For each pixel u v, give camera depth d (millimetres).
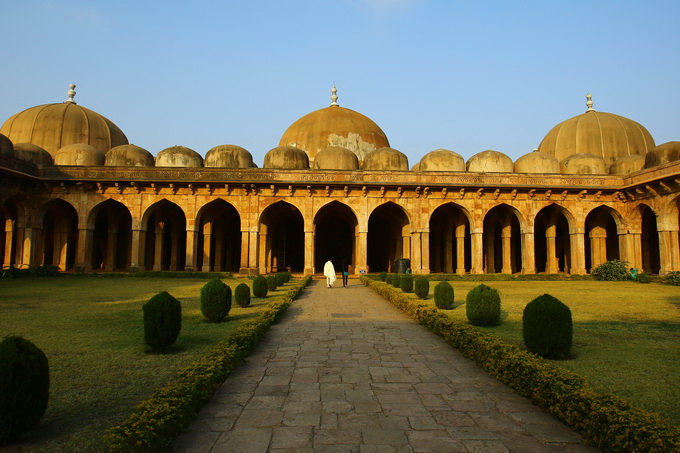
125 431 2646
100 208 19531
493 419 3389
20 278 16250
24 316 7652
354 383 4230
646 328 6949
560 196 19969
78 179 18391
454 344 5652
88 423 3256
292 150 21328
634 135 25719
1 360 2953
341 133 25312
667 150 19234
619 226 20312
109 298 10305
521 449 2891
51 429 3154
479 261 19484
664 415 3432
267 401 3727
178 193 19000
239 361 4789
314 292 12914
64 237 20688
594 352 5414
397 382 4273
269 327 6809
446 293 9094
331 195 19453
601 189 19703
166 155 20953
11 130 24641
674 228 17734
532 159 21406
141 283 14766
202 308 7363
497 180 19797
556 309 5102
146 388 4004
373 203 19453
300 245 26734
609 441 2785
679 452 2410
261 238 19656
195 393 3398
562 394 3340
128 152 20609
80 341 5777
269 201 19219
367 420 3338
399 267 19094
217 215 21016
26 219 18266
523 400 3812
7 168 16484
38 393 3037
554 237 21391
